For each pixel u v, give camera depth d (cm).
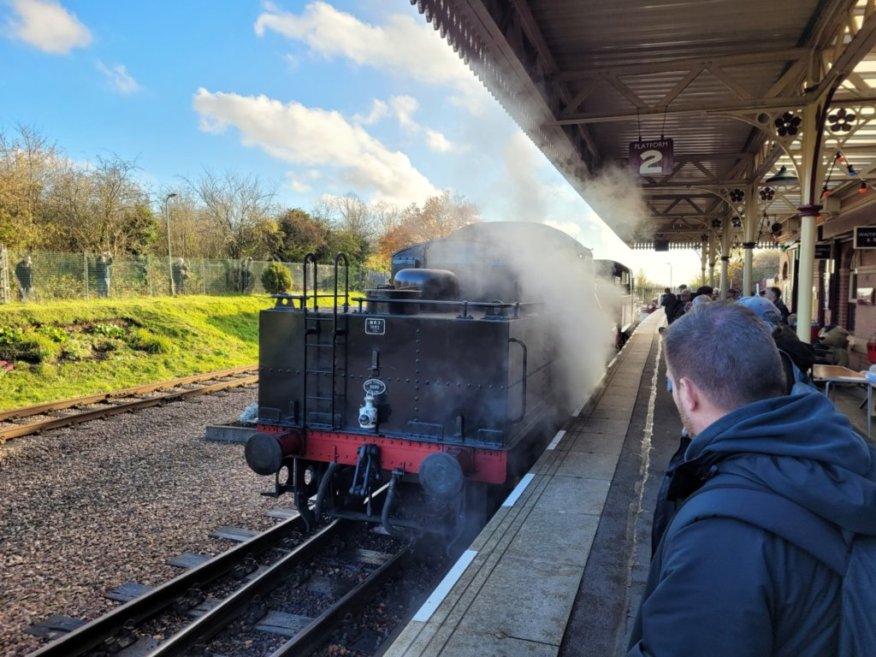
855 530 106
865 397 927
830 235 1445
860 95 845
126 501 615
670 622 109
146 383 1341
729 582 106
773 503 110
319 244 3856
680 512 122
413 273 551
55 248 2495
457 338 465
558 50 803
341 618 397
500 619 305
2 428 886
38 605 416
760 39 771
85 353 1433
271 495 519
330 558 492
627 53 810
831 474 110
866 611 101
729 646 103
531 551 382
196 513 585
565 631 297
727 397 132
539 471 536
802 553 108
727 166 1508
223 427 846
